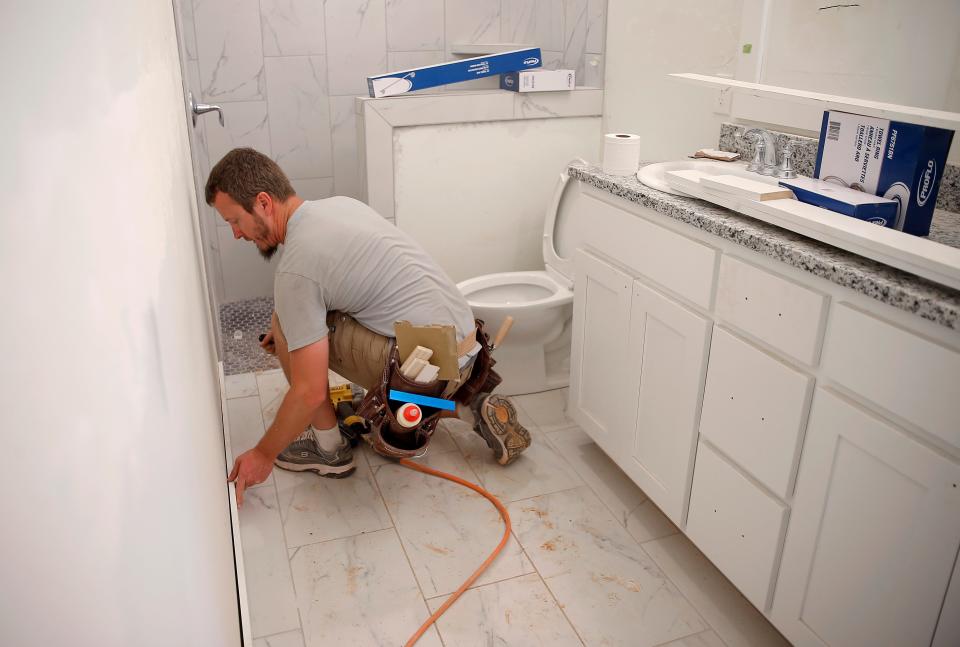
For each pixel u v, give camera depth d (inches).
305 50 119.7
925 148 49.3
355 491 79.5
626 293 71.7
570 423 93.7
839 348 47.0
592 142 111.1
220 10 113.7
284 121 122.3
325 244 68.0
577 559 69.7
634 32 98.7
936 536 41.7
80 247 11.8
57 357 11.4
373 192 100.8
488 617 62.8
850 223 48.8
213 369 71.8
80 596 12.5
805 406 50.4
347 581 66.7
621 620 62.7
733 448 58.4
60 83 11.4
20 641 11.9
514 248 112.2
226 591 36.3
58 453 11.7
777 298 51.7
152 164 21.7
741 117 80.4
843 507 48.3
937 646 42.9
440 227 106.3
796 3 70.9
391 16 122.7
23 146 10.6
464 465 84.4
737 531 59.5
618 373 75.5
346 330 74.7
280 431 68.7
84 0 12.8
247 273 129.5
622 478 82.4
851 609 48.9
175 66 60.0
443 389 73.9
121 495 13.2
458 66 100.1
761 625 62.3
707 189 60.6
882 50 62.6
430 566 68.6
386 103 97.1
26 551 11.6
